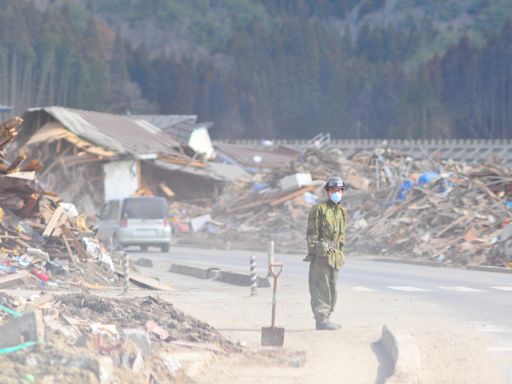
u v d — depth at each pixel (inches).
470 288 2226.9
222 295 2031.3
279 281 2508.6
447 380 997.8
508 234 3171.8
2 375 777.6
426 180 4414.4
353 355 1151.6
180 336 1171.3
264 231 5078.7
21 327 893.2
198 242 5059.1
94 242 2330.2
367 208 4554.6
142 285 2119.8
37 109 6535.4
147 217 3966.5
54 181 6072.8
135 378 883.4
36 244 2108.8
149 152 6663.4
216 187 7209.6
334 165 6058.1
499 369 1064.2
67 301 1234.6
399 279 2536.9
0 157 2228.1
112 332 1046.4
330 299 1427.2
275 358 1112.2
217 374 1001.5
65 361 846.5
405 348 1093.8
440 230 3686.0
